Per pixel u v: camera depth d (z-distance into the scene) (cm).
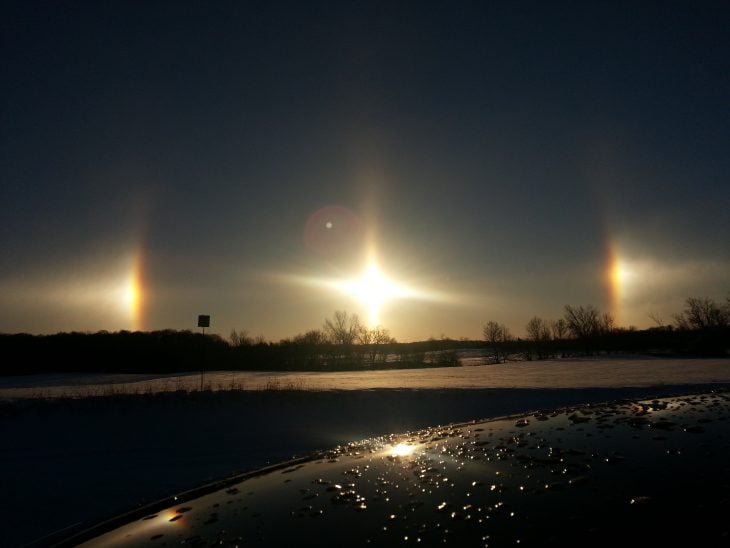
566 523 120
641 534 109
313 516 147
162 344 6925
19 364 6159
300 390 1769
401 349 9981
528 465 165
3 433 1295
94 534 167
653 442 170
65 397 1728
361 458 214
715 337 6247
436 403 1606
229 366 5875
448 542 119
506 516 128
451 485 156
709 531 107
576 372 3366
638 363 4391
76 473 980
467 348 10131
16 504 810
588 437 189
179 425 1361
